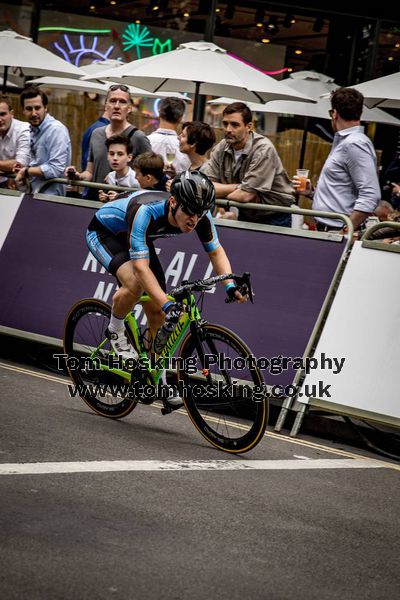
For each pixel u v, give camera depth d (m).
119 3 17.02
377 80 10.84
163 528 5.16
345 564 4.96
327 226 9.20
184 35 17.08
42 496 5.43
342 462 7.29
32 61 12.92
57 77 15.08
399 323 7.89
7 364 9.66
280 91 11.35
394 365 7.81
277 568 4.78
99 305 7.87
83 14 17.00
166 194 7.20
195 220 6.89
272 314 8.46
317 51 17.20
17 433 6.81
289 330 8.34
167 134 11.08
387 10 17.12
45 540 4.75
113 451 6.65
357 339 8.02
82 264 9.72
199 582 4.46
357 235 8.98
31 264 10.02
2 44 13.13
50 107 16.86
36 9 16.95
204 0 16.95
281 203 9.24
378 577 4.84
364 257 8.20
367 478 6.85
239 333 8.54
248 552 4.96
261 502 5.88
